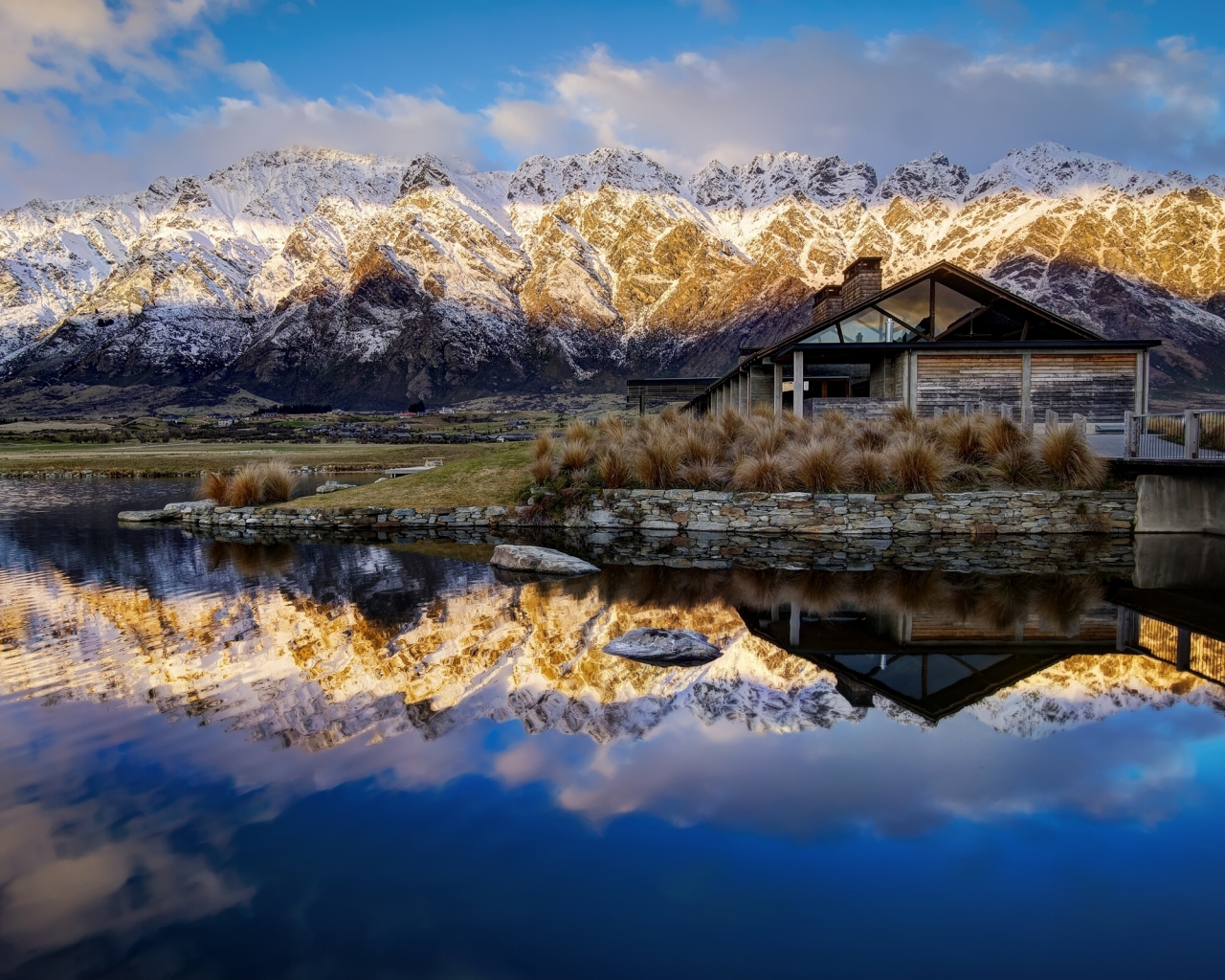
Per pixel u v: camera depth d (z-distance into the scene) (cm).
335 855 414
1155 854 412
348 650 810
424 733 582
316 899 374
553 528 1806
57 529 1941
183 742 567
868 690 678
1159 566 1273
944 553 1407
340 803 470
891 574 1228
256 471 2275
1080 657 774
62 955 334
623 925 354
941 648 812
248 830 440
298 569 1305
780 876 393
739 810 460
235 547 1585
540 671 736
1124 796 477
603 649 812
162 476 4381
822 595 1077
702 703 645
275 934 348
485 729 589
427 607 1013
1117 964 327
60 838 432
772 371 2648
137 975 320
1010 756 537
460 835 433
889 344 2155
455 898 375
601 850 419
